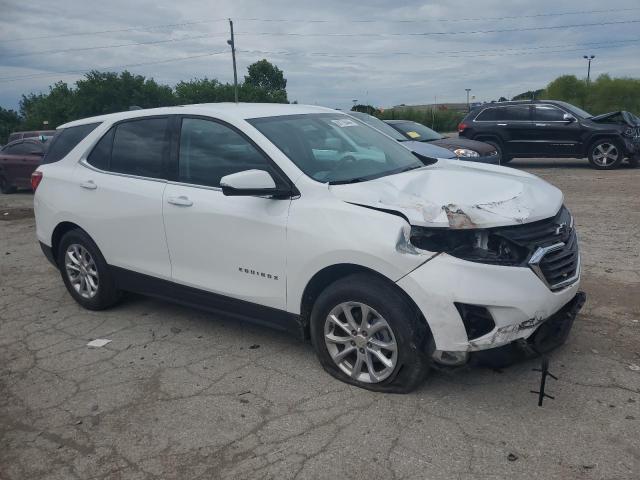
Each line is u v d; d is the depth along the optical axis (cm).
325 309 386
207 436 348
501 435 329
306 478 305
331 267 378
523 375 393
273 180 399
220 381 412
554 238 370
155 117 497
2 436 363
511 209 355
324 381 402
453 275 337
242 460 324
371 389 384
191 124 470
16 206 1346
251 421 360
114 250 517
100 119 551
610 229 789
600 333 450
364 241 356
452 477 298
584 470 297
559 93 4647
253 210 412
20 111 7750
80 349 482
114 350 475
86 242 539
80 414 382
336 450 326
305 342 466
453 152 1029
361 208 368
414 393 377
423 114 4044
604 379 383
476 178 414
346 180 404
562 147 1519
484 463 307
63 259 572
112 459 333
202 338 488
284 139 431
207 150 454
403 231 348
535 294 346
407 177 415
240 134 436
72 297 593
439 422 345
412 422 347
